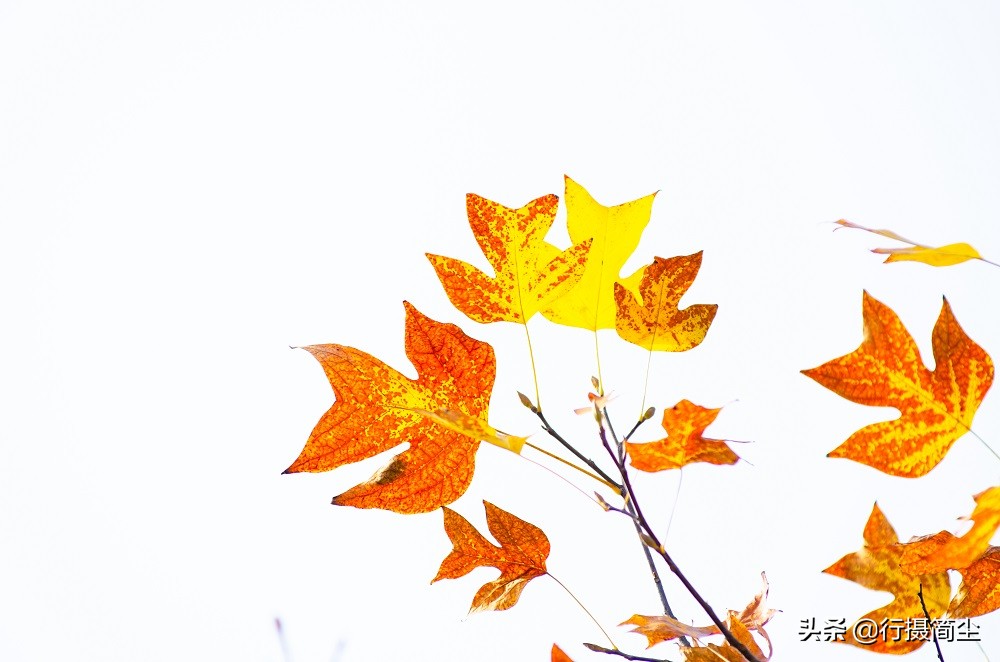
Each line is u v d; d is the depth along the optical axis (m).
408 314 1.64
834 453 1.61
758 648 1.62
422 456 1.64
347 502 1.63
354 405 1.63
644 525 1.59
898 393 1.61
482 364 1.64
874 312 1.61
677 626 1.62
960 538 1.61
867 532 1.64
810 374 1.61
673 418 1.59
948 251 1.55
